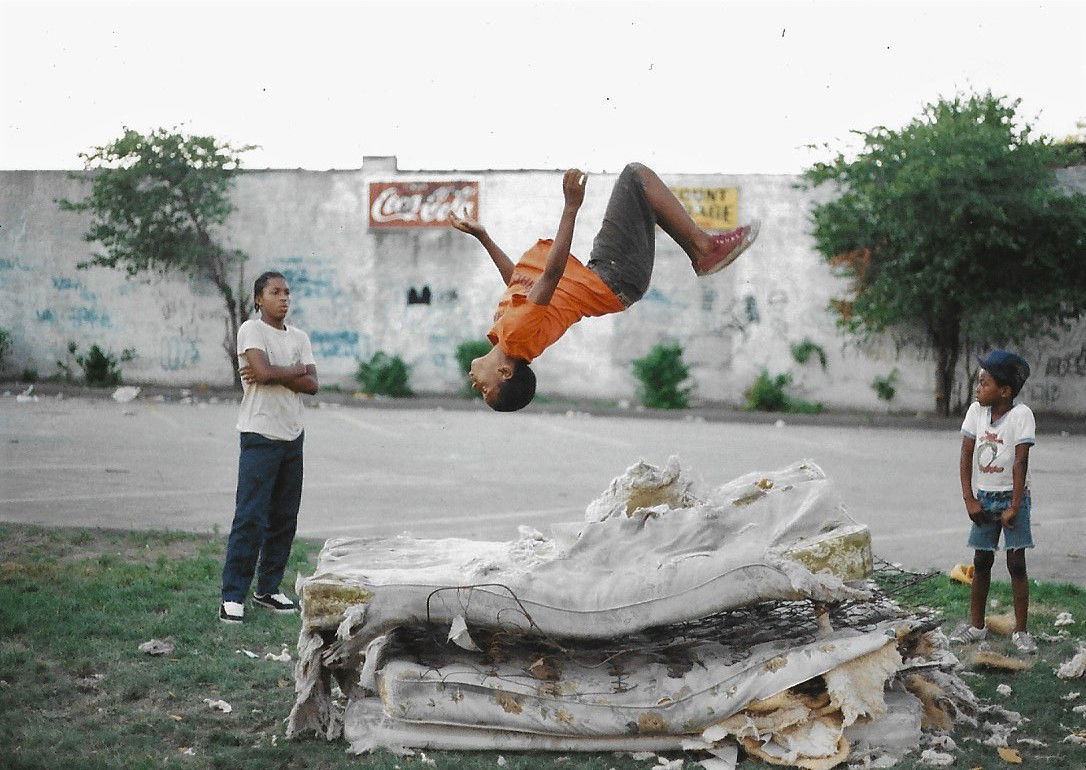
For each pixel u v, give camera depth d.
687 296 22.94
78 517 10.06
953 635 6.61
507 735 4.77
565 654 4.93
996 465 6.56
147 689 5.46
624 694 4.77
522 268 5.03
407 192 23.45
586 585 4.82
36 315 24.36
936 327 21.75
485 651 4.95
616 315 23.22
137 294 24.19
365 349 23.97
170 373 24.28
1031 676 5.88
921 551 9.43
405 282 23.72
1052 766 4.65
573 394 23.52
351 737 4.86
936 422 20.61
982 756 4.71
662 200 5.05
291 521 7.18
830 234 21.11
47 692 5.32
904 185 19.81
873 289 21.11
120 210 23.52
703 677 4.78
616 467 14.28
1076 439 18.95
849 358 22.41
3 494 11.20
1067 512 11.61
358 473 13.45
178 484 12.01
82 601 6.95
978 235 19.70
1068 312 20.41
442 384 23.86
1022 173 19.86
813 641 4.80
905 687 5.07
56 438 15.75
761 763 4.64
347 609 4.82
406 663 4.84
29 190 24.05
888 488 13.01
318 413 20.91
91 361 24.06
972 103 20.55
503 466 14.23
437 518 10.49
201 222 23.72
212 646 6.23
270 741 4.88
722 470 14.25
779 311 22.62
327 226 23.81
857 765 4.58
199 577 7.75
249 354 6.88
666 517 5.07
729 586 4.71
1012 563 6.54
